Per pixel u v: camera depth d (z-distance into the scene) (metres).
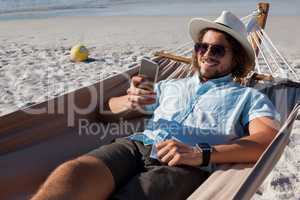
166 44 9.47
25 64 7.59
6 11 17.91
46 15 16.55
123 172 2.28
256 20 3.96
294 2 19.11
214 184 2.10
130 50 8.75
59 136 2.84
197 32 2.77
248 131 2.49
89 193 2.06
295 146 4.06
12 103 5.44
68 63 7.63
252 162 2.30
